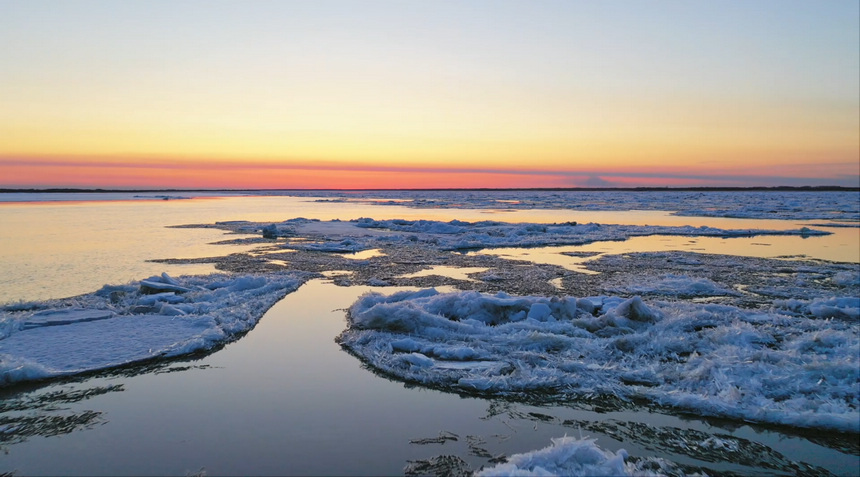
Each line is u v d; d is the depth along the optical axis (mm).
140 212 44781
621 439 5734
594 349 8305
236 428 5918
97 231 27250
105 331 9109
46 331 9070
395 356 8047
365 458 5324
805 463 5262
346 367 7801
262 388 7012
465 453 5438
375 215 45344
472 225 32375
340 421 6113
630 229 29656
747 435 5824
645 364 7766
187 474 5023
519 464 4941
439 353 8242
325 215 44750
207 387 7020
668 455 5402
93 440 5633
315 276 15156
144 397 6695
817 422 5879
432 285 13867
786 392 6656
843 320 10055
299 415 6250
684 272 15992
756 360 7641
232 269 16109
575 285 13867
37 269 15625
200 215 41969
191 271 15664
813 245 22953
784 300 11820
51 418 6117
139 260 17719
